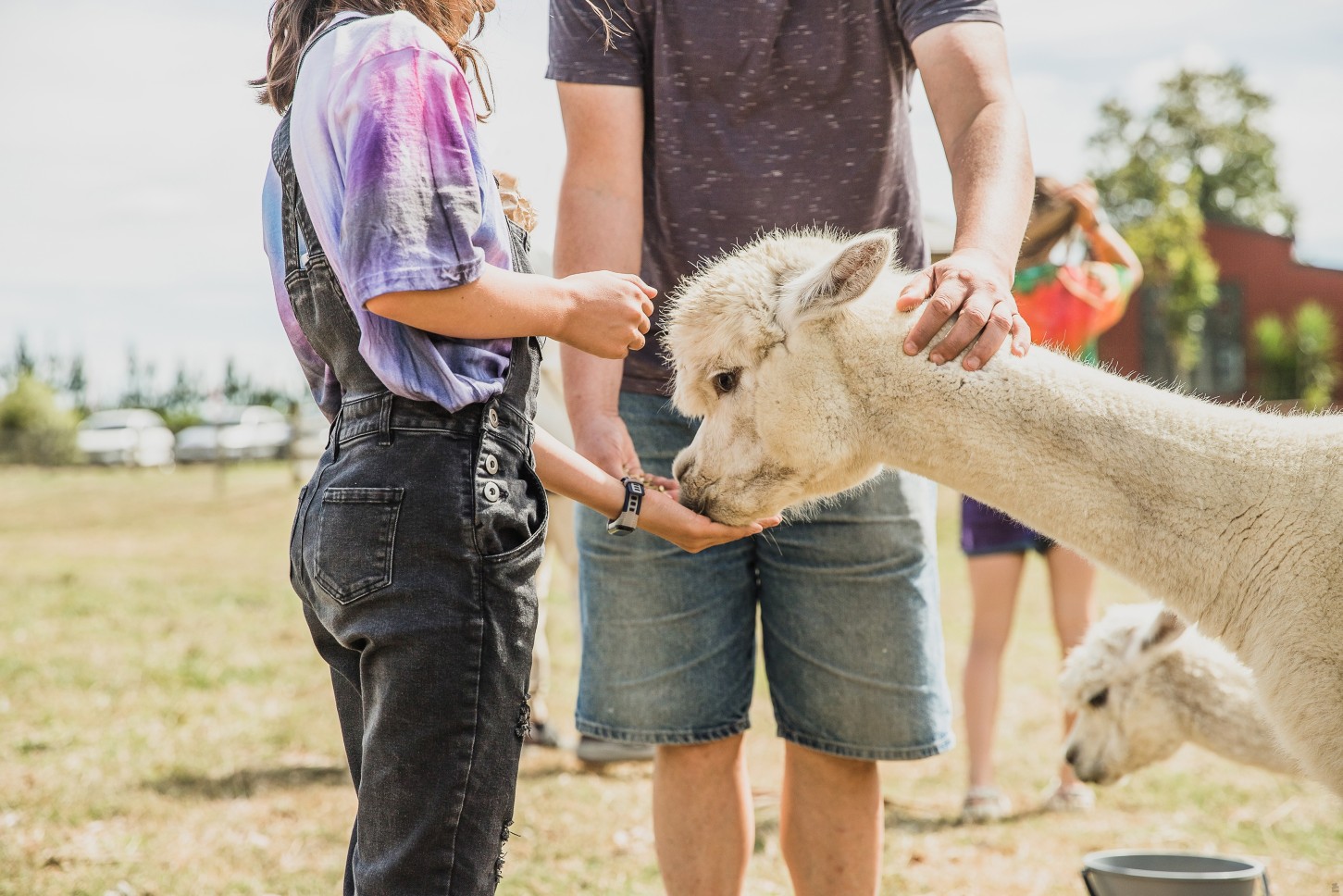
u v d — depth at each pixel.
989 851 4.57
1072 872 4.34
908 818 5.02
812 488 2.81
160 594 10.67
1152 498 2.57
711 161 3.01
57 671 7.16
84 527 18.53
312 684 7.03
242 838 4.45
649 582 3.02
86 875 4.01
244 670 7.35
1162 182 36.41
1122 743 4.39
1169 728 4.32
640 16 2.99
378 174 1.82
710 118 2.99
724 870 3.09
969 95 2.78
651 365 3.18
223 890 3.94
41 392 38.19
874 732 3.00
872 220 3.06
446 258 1.84
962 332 2.47
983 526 5.13
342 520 1.92
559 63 3.03
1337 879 4.26
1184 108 42.31
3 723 5.96
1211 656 4.23
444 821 1.91
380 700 1.92
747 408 2.78
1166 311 34.41
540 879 4.12
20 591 10.75
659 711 3.04
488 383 1.98
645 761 5.67
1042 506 2.64
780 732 3.15
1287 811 4.97
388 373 1.90
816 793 3.11
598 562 3.09
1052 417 2.60
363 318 1.90
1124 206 38.06
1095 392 2.62
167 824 4.58
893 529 2.97
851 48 2.94
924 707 3.02
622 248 3.00
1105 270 5.71
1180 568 2.59
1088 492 2.60
